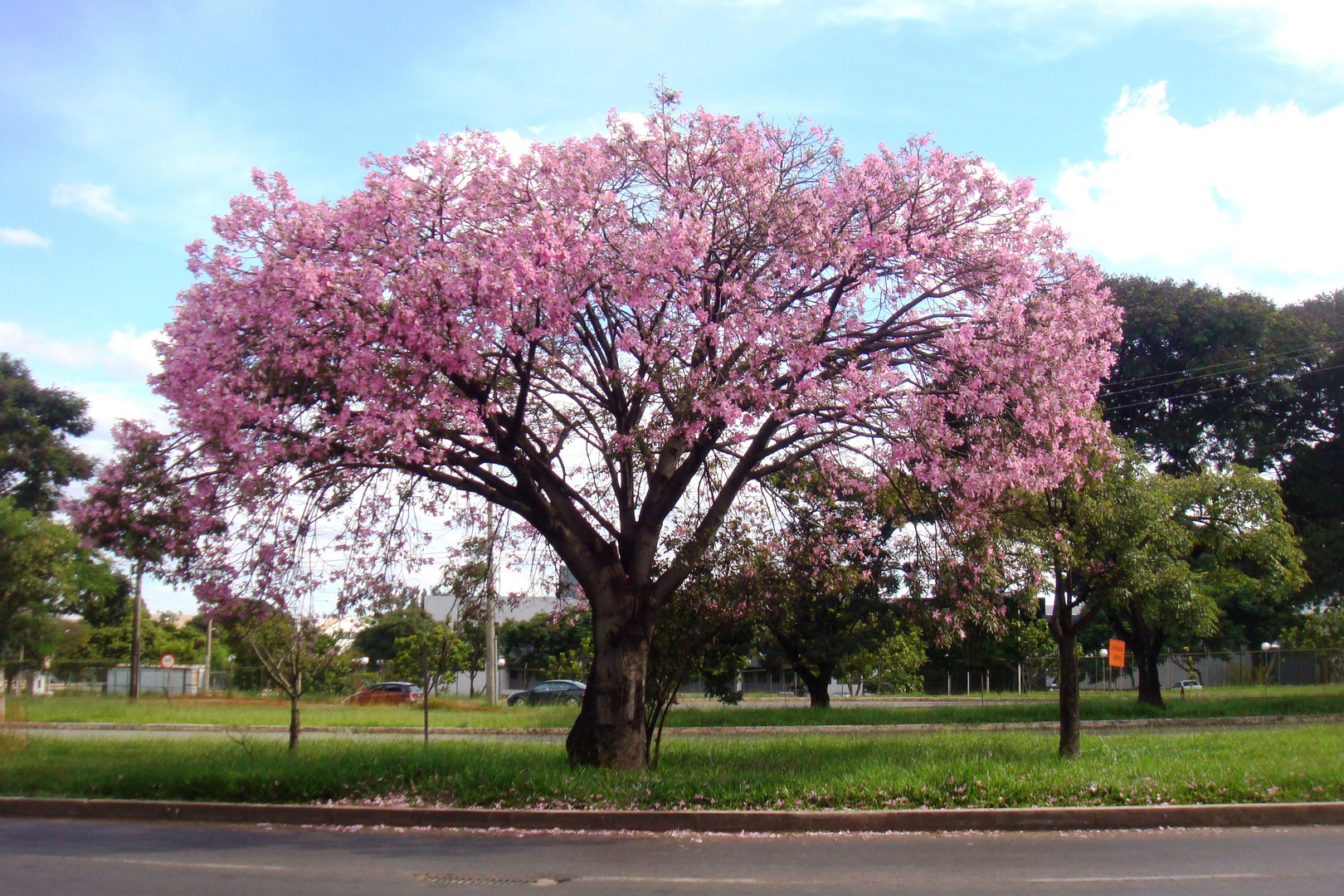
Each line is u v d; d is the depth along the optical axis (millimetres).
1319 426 38000
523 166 12500
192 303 11508
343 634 16906
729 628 13867
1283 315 37219
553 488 13414
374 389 10805
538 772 11641
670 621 13586
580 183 12367
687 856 8672
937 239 13055
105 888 7473
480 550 15547
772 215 12555
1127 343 36750
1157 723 25578
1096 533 14898
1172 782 10938
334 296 10930
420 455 11250
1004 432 12461
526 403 13617
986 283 13172
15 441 41594
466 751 14531
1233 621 52906
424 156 11812
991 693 49406
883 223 12875
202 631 66938
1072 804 10320
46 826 10617
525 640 51812
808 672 28891
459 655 34875
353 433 11156
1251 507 22969
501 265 11016
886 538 15828
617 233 12672
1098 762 13008
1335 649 39781
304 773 11664
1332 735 17281
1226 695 35000
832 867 8133
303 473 11992
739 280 12500
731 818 10016
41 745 17141
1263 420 37844
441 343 10820
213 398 10719
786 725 25859
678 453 13336
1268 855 8492
